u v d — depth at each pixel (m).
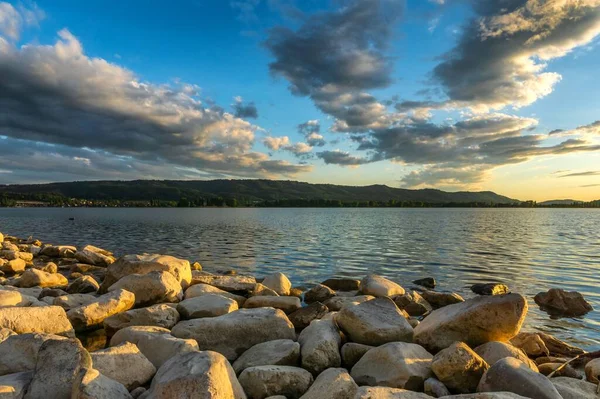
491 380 6.94
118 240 42.78
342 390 6.70
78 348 7.04
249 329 9.80
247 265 26.61
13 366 7.60
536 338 10.53
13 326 9.00
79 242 40.59
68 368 6.75
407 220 91.06
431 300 16.39
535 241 41.81
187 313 11.69
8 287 14.33
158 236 47.56
